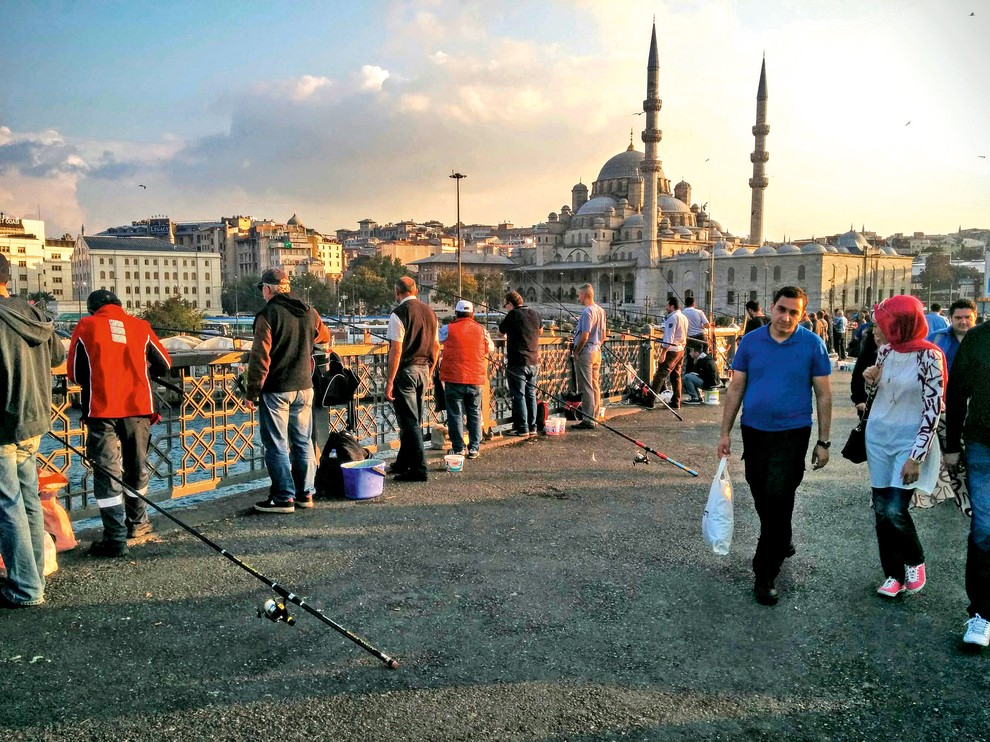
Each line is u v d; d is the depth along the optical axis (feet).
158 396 19.92
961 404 13.35
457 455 25.90
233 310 455.22
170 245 452.35
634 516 20.15
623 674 11.62
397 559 16.62
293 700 10.78
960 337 20.44
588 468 26.05
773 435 14.35
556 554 17.07
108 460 16.43
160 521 18.98
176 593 14.61
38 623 13.21
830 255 351.67
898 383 14.39
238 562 12.96
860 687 11.32
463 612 13.84
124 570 15.79
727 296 378.12
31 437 13.85
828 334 90.58
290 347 19.81
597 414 35.47
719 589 15.12
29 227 525.75
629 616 13.76
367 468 21.34
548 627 13.25
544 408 33.24
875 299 392.06
